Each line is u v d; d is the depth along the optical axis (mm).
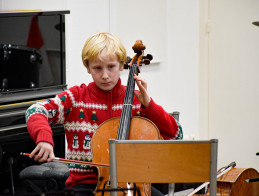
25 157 5793
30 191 5699
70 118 4332
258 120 8992
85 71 7418
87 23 7355
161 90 8789
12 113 5543
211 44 9258
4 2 6668
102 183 3965
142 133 4129
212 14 9188
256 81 8938
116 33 7703
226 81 9195
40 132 3842
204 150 3480
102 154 4074
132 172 3465
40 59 6090
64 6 7258
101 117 4297
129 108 4152
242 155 9188
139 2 8117
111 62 4094
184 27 9047
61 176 5062
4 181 5676
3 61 5848
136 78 4152
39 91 6055
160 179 3494
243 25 8945
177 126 4395
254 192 5637
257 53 8875
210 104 9383
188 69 9156
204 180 3508
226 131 9297
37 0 7031
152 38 8445
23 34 5953
